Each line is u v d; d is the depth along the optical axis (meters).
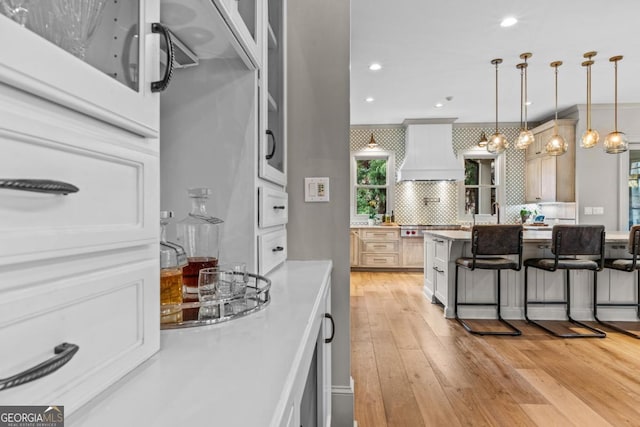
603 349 2.94
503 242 3.42
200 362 0.53
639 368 2.57
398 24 3.46
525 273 3.71
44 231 0.34
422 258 6.75
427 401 2.12
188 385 0.46
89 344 0.42
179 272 0.77
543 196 6.38
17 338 0.32
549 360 2.71
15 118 0.32
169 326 0.68
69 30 0.40
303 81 1.79
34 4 0.36
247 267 1.19
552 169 6.09
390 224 7.01
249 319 0.75
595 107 5.90
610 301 3.75
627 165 5.86
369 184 7.47
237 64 1.18
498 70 4.56
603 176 5.89
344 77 1.78
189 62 1.17
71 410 0.38
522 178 7.11
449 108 6.19
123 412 0.39
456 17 3.33
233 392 0.44
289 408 0.45
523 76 4.72
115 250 0.47
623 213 5.85
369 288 5.38
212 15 0.87
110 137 0.45
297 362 0.54
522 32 3.61
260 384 0.46
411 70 4.57
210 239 1.02
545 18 3.34
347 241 1.78
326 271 1.41
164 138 1.21
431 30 3.57
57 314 0.37
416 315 3.94
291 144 1.79
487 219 7.21
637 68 4.48
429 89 5.24
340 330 1.76
